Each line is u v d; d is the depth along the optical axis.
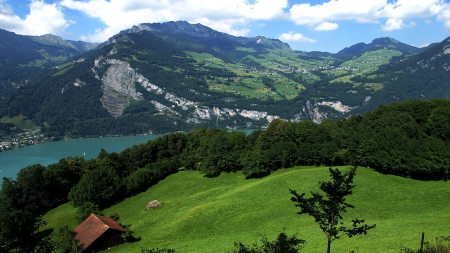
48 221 82.38
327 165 91.69
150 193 95.06
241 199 70.81
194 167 113.25
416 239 35.88
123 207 85.62
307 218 55.50
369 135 84.25
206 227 60.12
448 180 65.94
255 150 98.06
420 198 57.34
